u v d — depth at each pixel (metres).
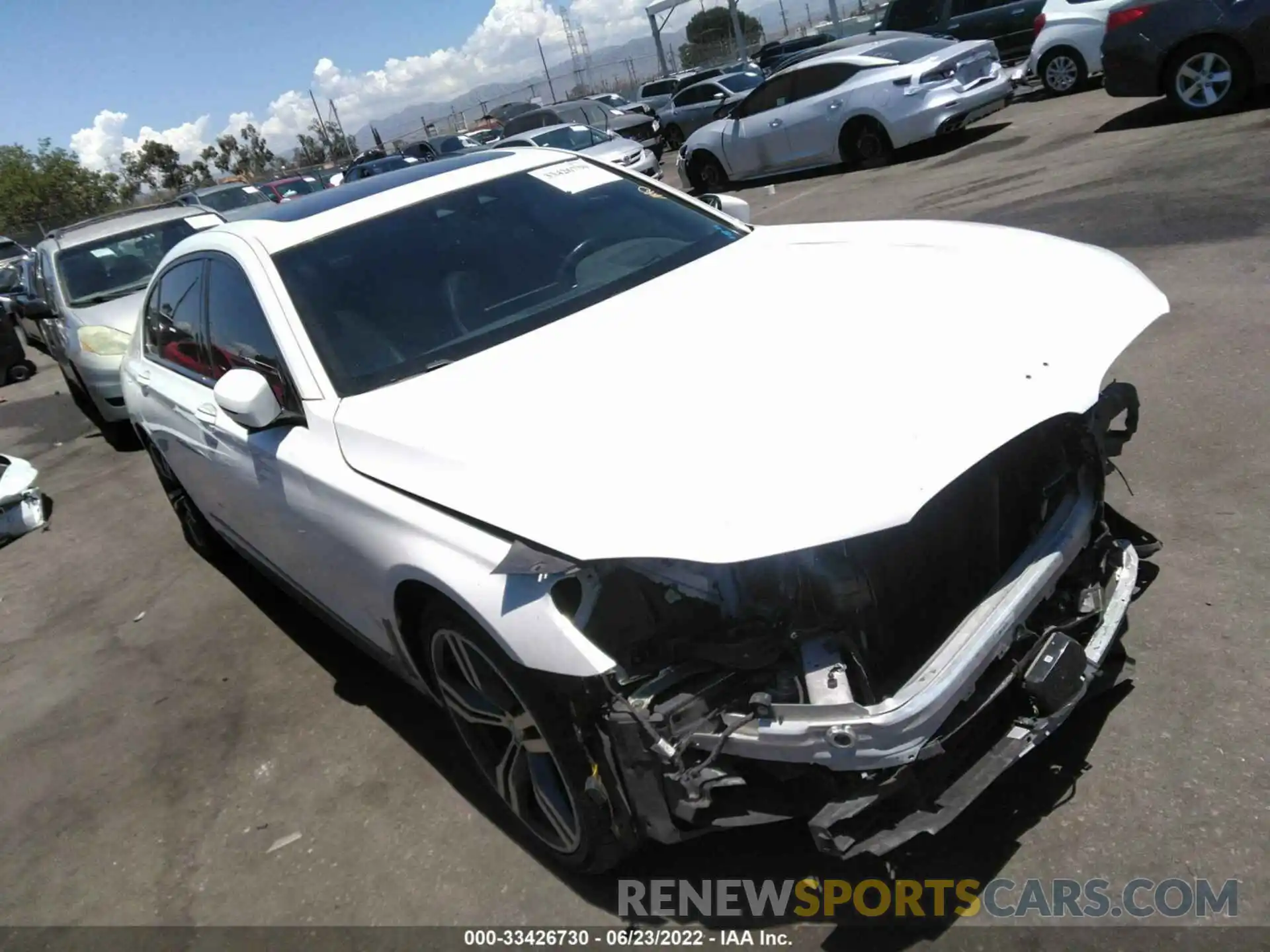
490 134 29.27
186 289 4.21
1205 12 8.90
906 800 2.17
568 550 2.14
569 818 2.54
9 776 3.96
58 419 10.42
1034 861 2.40
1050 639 2.35
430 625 2.68
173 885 3.11
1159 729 2.66
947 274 2.87
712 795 2.25
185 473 4.56
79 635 5.09
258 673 4.26
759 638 2.18
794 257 3.36
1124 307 2.66
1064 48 13.38
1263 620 2.94
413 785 3.28
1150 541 2.91
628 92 49.31
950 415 2.19
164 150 68.81
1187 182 7.36
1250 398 4.19
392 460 2.72
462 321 3.24
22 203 48.56
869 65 12.34
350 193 3.95
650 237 3.71
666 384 2.52
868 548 2.16
